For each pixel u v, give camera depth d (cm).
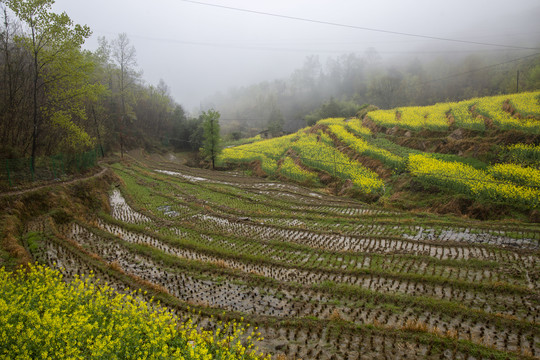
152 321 770
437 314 1041
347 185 3178
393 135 3872
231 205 2742
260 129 9988
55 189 2200
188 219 2317
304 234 1980
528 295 1138
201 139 6875
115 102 6031
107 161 4694
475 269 1379
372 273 1365
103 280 1243
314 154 4006
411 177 2759
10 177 2080
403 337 904
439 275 1342
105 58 5291
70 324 689
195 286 1271
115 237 1758
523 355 813
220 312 1052
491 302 1116
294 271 1438
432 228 1962
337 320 997
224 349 750
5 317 684
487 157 2722
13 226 1602
